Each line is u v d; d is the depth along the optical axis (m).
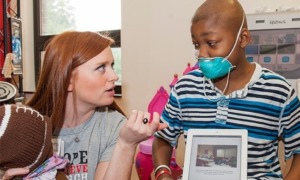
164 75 1.98
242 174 0.77
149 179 1.49
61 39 0.94
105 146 0.97
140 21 2.04
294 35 1.26
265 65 1.31
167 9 1.93
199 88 0.92
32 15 2.85
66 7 2.70
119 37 2.31
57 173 0.81
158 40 1.99
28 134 0.69
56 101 0.91
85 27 2.59
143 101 2.07
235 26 0.80
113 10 2.43
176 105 0.97
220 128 0.87
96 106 0.96
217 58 0.80
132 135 0.77
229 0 0.81
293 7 1.38
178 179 1.02
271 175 0.86
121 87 2.15
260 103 0.85
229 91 0.88
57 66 0.90
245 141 0.80
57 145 0.94
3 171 0.72
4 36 2.45
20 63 2.59
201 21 0.80
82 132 0.98
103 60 0.92
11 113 0.69
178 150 1.50
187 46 1.88
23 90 2.71
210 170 0.80
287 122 0.87
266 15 1.29
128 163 0.82
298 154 0.88
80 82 0.91
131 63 2.10
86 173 0.96
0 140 0.67
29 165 0.72
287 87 0.86
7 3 2.52
